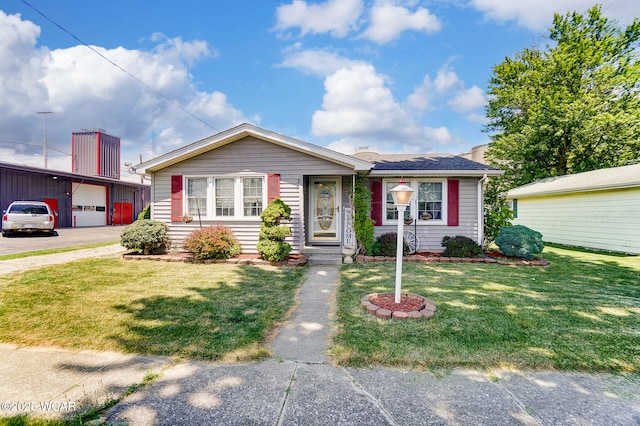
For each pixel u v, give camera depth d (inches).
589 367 113.5
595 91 681.0
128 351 123.4
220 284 225.9
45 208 539.5
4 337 134.3
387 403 92.5
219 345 128.3
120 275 247.8
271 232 301.9
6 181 605.9
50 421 83.2
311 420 84.9
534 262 304.3
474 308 173.5
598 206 435.8
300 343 132.3
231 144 346.3
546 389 100.8
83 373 107.8
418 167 368.5
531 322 153.6
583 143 661.3
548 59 740.7
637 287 221.9
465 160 419.2
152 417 85.4
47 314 159.5
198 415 86.4
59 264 285.3
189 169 351.6
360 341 132.4
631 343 132.0
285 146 337.1
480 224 367.2
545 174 708.7
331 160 329.4
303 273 269.6
